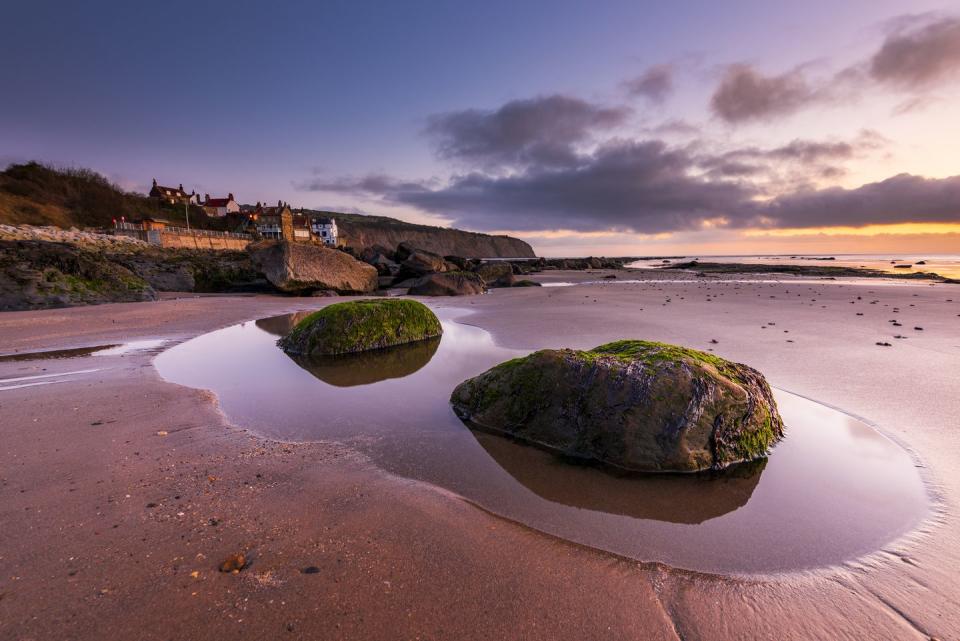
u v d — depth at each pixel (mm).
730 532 3928
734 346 10648
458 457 5414
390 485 4645
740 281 37125
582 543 3744
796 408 6801
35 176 63094
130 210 71688
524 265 64000
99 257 22484
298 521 3908
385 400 7598
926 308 17266
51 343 12203
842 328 12938
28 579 3064
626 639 2744
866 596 3133
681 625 2873
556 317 16016
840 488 4645
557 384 5926
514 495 4551
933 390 7395
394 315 12414
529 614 2914
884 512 4195
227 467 4969
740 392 5418
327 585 3107
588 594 3121
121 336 13375
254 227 82250
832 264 74000
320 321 11703
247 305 21672
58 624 2688
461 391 7047
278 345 12352
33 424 6098
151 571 3188
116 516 3898
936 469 4922
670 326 13547
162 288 29672
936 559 3506
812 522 4066
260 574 3193
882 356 9594
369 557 3432
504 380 6473
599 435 5434
